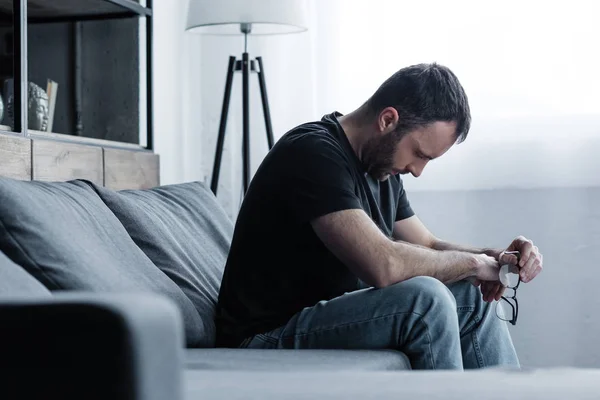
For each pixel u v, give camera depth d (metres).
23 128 2.49
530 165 3.63
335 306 1.91
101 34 3.45
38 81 3.47
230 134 4.00
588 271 3.59
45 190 1.78
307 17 3.61
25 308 0.74
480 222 3.70
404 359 1.83
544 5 3.62
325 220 1.92
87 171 2.74
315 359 1.67
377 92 2.13
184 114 4.09
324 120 2.17
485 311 2.13
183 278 2.04
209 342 1.99
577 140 3.59
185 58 4.09
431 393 0.87
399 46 3.77
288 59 3.88
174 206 2.36
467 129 2.15
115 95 3.42
